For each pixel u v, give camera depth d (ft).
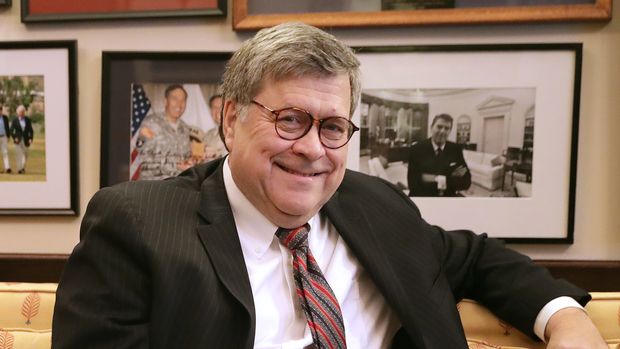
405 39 4.50
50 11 4.56
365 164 4.58
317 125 2.80
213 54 4.53
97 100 4.66
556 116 4.43
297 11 4.46
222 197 3.18
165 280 2.73
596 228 4.52
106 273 2.77
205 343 2.74
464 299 3.89
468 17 4.33
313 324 3.01
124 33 4.61
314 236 3.44
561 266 4.47
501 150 4.50
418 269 3.52
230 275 2.91
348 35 4.53
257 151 2.82
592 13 4.25
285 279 3.20
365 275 3.49
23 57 4.61
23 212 4.72
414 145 4.54
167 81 4.59
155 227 2.88
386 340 3.48
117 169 4.65
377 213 3.68
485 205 4.54
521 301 3.53
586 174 4.49
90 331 2.66
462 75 4.46
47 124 4.66
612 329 3.70
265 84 2.77
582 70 4.41
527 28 4.41
